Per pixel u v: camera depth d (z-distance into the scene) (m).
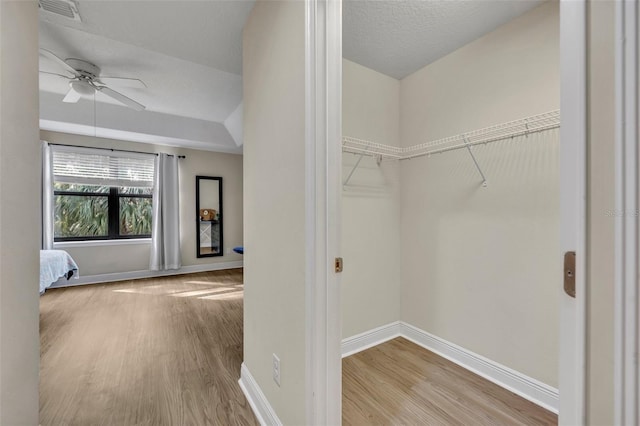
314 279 1.08
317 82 1.08
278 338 1.36
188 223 5.19
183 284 4.37
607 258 0.40
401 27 1.80
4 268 0.98
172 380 1.86
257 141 1.61
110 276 4.53
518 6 1.63
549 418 1.52
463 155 2.04
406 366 2.03
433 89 2.22
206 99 3.62
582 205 0.43
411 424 1.49
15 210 1.05
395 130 2.47
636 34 0.36
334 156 1.11
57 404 1.62
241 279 4.71
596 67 0.41
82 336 2.50
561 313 0.46
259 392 1.55
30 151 1.17
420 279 2.35
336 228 1.12
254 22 1.65
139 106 3.10
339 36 1.13
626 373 0.38
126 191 4.71
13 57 1.03
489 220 1.88
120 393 1.72
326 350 1.10
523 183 1.71
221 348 2.31
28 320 1.16
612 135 0.39
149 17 1.74
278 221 1.36
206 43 2.03
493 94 1.84
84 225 4.42
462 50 2.02
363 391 1.76
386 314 2.42
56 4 1.64
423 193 2.32
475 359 1.96
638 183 0.36
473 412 1.58
